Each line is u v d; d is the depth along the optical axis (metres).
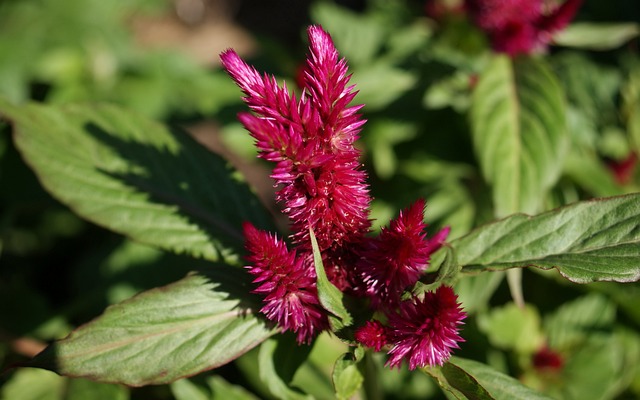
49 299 1.06
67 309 0.76
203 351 0.54
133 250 0.82
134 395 0.69
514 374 0.70
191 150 0.61
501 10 0.69
